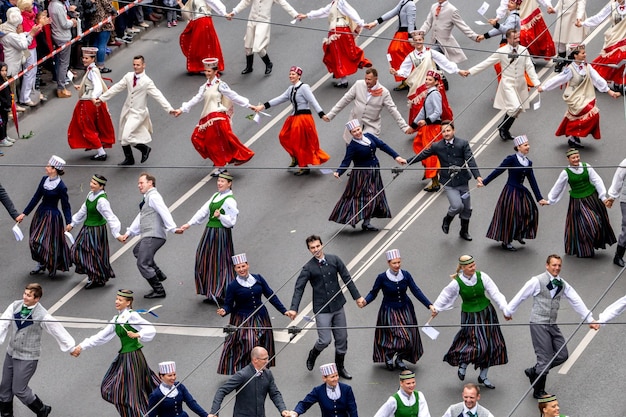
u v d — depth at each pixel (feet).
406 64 148.36
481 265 129.80
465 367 112.78
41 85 165.37
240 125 156.35
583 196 129.08
